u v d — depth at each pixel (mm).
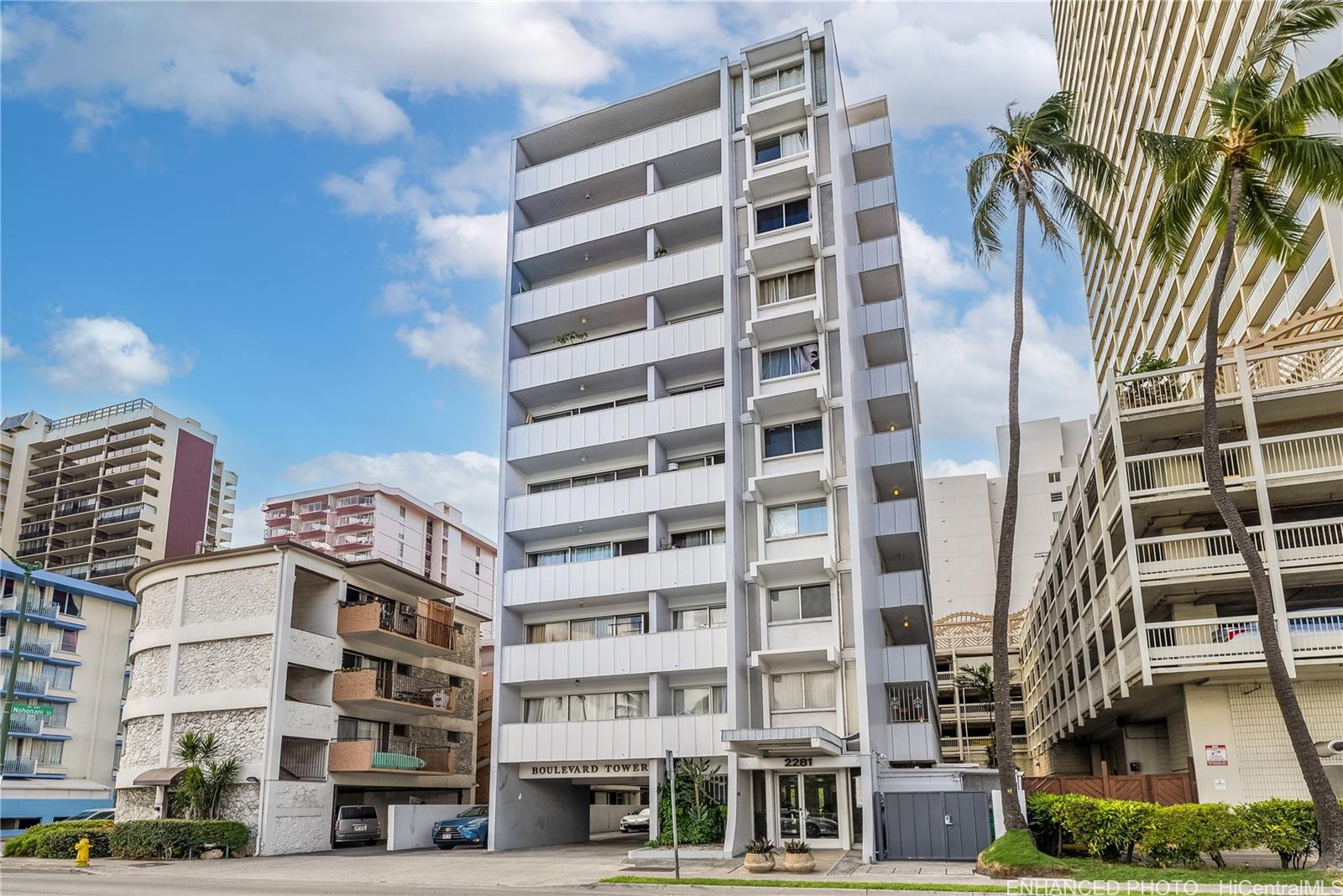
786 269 34656
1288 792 26219
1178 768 32562
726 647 31281
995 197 24219
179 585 38625
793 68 36906
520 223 41188
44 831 32969
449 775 46688
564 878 22797
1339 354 27688
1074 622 41500
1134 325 59000
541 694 35969
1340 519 25766
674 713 33594
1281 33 20375
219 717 35938
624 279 37312
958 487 102375
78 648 57219
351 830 37750
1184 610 29641
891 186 36688
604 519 35312
